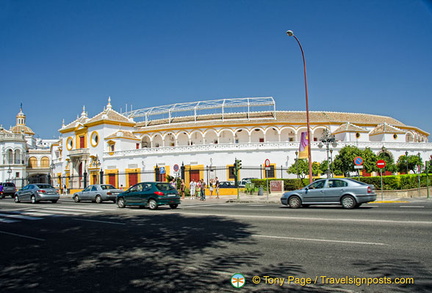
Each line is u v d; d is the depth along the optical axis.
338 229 10.45
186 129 59.19
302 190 18.11
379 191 28.33
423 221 11.59
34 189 28.34
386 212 14.65
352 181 17.12
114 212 17.86
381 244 8.29
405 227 10.49
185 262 7.24
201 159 47.84
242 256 7.56
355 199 16.59
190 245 8.88
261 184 36.19
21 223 14.28
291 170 39.28
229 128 57.69
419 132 72.62
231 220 13.20
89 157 57.38
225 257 7.52
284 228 10.92
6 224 14.10
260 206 20.80
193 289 5.63
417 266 6.50
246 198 29.84
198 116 63.84
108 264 7.31
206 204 24.47
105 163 55.00
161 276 6.36
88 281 6.23
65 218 15.55
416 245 8.12
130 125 61.44
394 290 5.38
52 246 9.39
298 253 7.64
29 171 86.12
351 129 54.47
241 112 62.97
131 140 56.97
